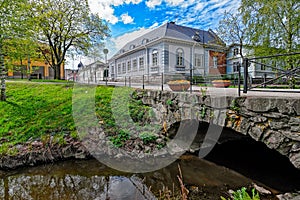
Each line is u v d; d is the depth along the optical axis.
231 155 4.78
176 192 3.37
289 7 8.66
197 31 16.00
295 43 8.77
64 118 5.66
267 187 3.45
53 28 12.73
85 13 12.61
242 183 3.61
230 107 2.85
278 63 9.29
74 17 12.86
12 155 4.45
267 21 9.31
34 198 3.36
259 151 4.61
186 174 4.00
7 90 8.05
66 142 4.91
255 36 9.74
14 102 6.76
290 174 3.90
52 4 12.30
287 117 2.27
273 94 2.89
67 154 4.72
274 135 2.39
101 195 3.39
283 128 2.31
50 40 13.05
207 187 3.51
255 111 2.56
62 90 7.66
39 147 4.72
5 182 3.85
